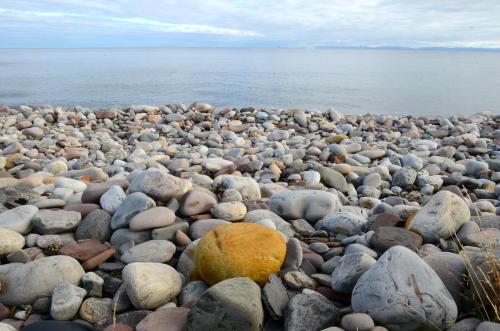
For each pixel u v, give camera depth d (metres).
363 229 3.95
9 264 3.34
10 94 19.39
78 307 2.89
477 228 3.53
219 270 2.95
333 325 2.63
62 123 10.73
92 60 69.56
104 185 4.45
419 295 2.51
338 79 29.78
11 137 9.13
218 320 2.47
